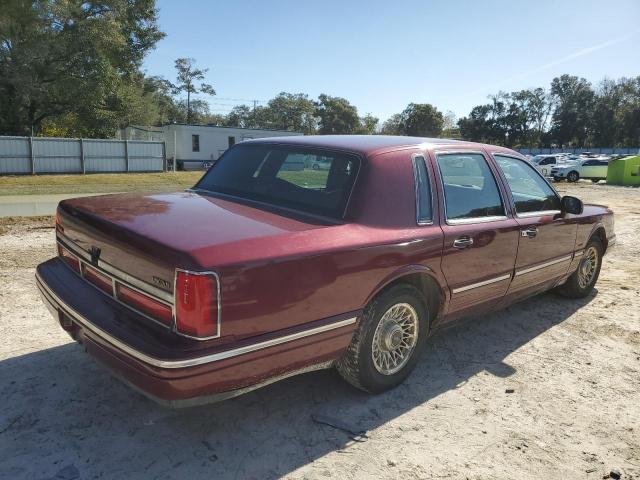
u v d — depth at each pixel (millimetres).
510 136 106000
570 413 3408
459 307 3885
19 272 6051
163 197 3625
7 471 2576
